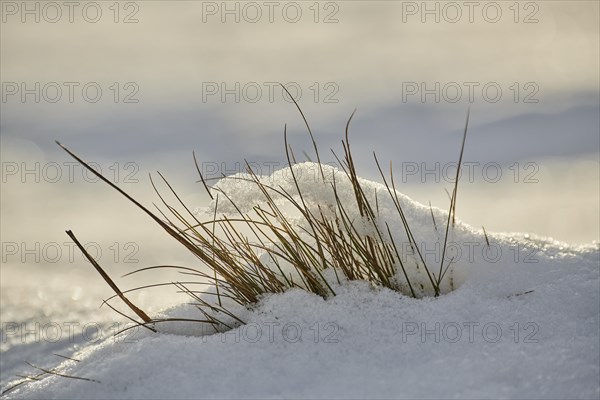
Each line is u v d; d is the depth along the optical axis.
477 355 4.58
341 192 5.77
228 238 5.79
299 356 4.75
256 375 4.61
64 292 11.01
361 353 4.74
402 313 5.08
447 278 5.50
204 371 4.71
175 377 4.69
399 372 4.50
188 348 4.95
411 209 5.90
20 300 10.34
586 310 4.95
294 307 5.25
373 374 4.51
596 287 5.16
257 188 5.76
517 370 4.39
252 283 5.64
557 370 4.36
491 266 5.50
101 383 4.80
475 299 5.18
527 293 5.20
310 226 5.87
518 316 4.97
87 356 5.34
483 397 4.17
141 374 4.79
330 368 4.62
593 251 5.71
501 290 5.28
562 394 4.16
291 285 5.59
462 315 5.04
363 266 5.68
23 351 7.42
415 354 4.67
